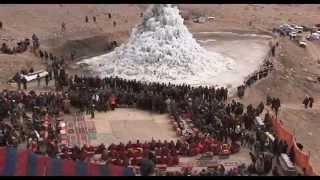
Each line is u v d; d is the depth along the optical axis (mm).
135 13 111812
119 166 51219
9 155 51188
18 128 57875
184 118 63094
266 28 108188
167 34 82688
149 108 65938
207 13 116125
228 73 81312
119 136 59625
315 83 83750
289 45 97938
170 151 55156
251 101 72625
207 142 56594
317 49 98500
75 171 50031
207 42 97125
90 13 108938
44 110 62438
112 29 101312
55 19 103750
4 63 78500
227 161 54969
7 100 62938
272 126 61250
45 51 85750
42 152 53844
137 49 81812
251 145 57500
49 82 73375
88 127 61312
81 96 65438
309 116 72750
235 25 109250
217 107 63906
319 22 115062
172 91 67312
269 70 83250
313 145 65750
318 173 58625
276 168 52688
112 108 65625
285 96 78000
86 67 82250
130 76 78000
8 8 107062
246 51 92500
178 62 80062
